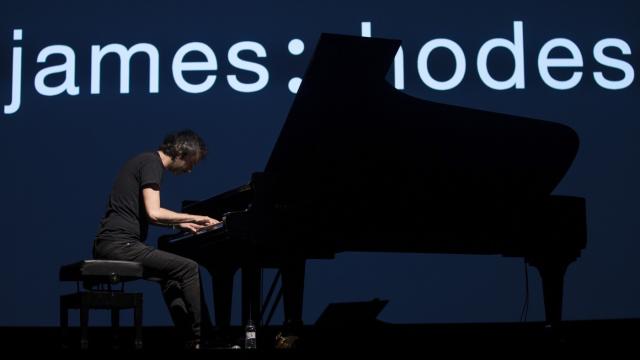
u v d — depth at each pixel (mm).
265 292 8211
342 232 5375
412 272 8508
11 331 8172
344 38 5086
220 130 8461
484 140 5891
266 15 8547
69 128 8453
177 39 8523
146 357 4316
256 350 4391
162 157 5551
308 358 4391
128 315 8258
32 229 8375
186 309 5238
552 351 4738
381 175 5555
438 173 5730
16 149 8422
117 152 8438
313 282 8438
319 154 5465
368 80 5410
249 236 5074
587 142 8633
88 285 5496
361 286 8477
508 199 5941
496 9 8656
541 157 6082
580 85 8664
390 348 4812
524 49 8648
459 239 5762
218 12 8547
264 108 8492
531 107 8617
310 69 5176
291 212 5223
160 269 5223
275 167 5570
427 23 8617
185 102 8477
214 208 6051
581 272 8562
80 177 8406
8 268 8344
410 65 8562
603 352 4738
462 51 8617
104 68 8492
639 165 8641
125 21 8523
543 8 8688
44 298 8320
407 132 5648
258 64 8523
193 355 4324
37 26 8516
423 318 8477
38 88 8477
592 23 8633
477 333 8281
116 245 5266
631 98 8680
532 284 8508
